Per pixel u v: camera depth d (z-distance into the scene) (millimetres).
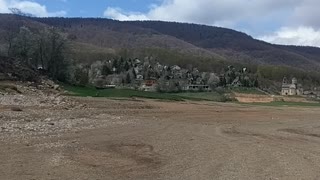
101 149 17234
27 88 52969
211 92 124312
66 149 16625
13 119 25719
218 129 28156
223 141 21391
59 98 44625
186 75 162500
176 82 137875
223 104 67938
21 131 20828
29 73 63688
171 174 13047
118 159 15266
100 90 74312
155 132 24141
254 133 26562
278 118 42594
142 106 45125
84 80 87000
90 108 38812
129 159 15367
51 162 14016
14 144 17078
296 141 23156
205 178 12602
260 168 14352
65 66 78375
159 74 158875
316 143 22562
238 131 27438
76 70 86500
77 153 15977
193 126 29484
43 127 22953
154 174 13008
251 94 127250
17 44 77625
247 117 41906
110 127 25328
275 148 19547
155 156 16172
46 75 72750
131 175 12789
